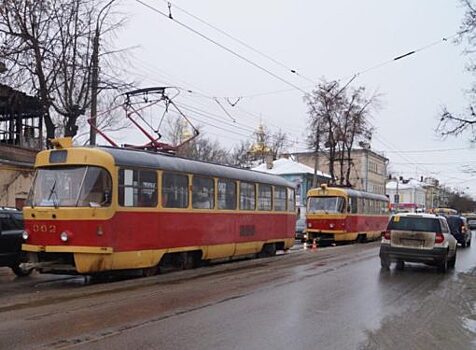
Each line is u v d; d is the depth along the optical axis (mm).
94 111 21344
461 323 9297
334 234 30094
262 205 19906
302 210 42812
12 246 14227
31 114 26719
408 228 16969
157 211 14000
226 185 17516
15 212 14727
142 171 13578
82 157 12633
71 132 21625
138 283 12828
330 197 30719
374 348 7375
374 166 85812
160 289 12039
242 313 9422
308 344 7457
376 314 9734
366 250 25297
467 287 13758
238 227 18125
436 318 9617
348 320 9125
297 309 9961
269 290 12125
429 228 16828
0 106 25078
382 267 17406
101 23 22188
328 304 10578
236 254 18156
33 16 20516
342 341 7684
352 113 40562
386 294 12094
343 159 40969
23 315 8906
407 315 9758
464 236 32219
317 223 30641
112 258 12500
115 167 12742
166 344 7195
